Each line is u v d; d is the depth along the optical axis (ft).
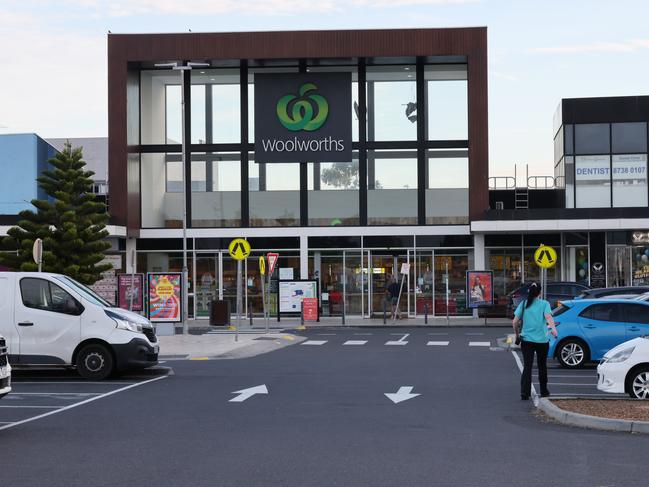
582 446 34.83
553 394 53.06
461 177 146.10
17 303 60.03
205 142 148.66
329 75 147.02
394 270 143.54
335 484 27.89
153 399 50.37
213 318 124.88
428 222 145.69
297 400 49.96
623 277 138.51
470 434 38.01
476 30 140.97
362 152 146.82
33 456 32.89
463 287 142.72
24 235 131.95
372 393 53.31
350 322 132.67
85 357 60.08
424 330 119.55
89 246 131.13
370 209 146.61
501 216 136.15
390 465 31.01
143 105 149.07
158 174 148.97
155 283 103.76
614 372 47.93
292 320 138.82
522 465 30.96
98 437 37.27
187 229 146.51
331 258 144.56
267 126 146.92
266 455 33.01
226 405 47.75
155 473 29.71
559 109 146.10
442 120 146.92
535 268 141.49
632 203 139.95
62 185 134.21
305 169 147.13
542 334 50.70
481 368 69.21
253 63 146.10
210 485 27.78
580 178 140.67
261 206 147.54
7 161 169.78
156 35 143.43
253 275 145.28
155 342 62.80
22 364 59.67
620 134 140.36
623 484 27.84
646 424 38.17
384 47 141.79
